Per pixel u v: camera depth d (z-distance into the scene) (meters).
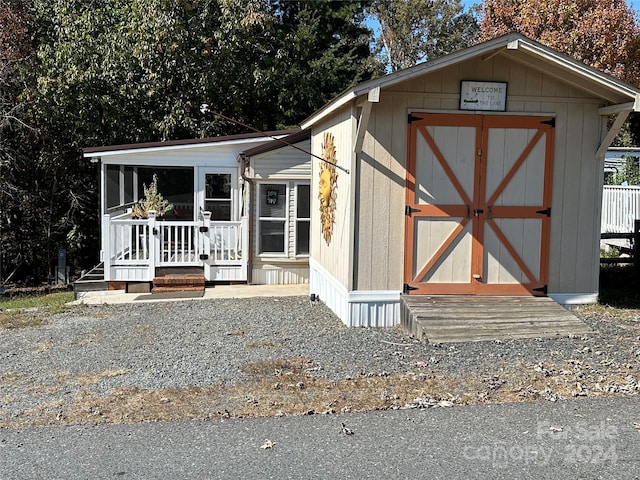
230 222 12.15
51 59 16.95
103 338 7.95
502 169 8.27
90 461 4.38
